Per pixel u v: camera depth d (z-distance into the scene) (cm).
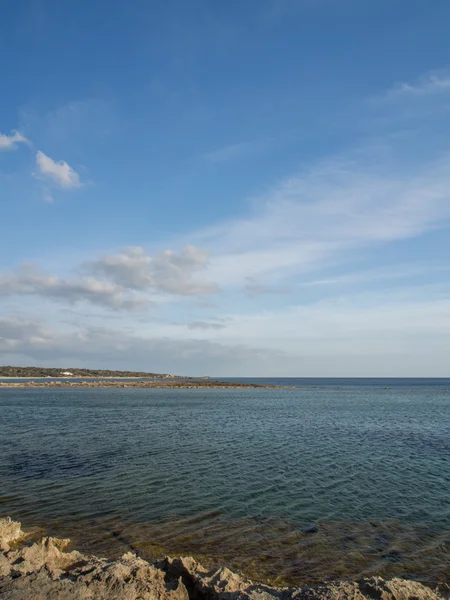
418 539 1355
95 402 6906
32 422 4156
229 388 13800
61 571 951
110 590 850
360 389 13775
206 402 7288
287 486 1933
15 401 6956
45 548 1098
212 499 1738
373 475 2142
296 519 1524
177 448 2817
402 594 858
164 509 1611
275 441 3147
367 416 5059
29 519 1488
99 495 1770
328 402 7538
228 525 1457
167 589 891
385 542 1329
